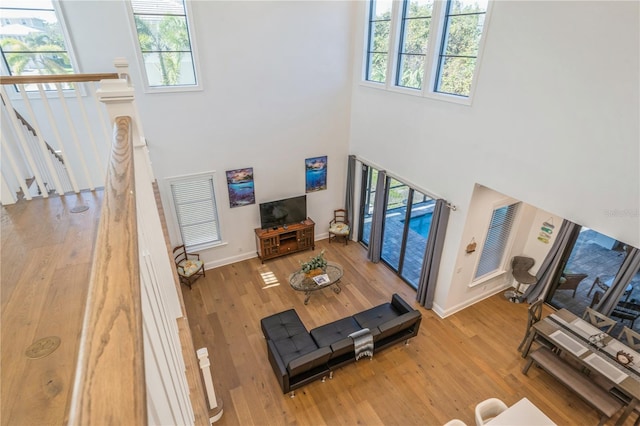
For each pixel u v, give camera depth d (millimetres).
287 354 4516
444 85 5008
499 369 4785
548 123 3693
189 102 5605
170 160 5852
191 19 5117
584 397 3941
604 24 3062
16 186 3252
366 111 6637
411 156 5746
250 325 5578
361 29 6289
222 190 6508
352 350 4473
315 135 6977
